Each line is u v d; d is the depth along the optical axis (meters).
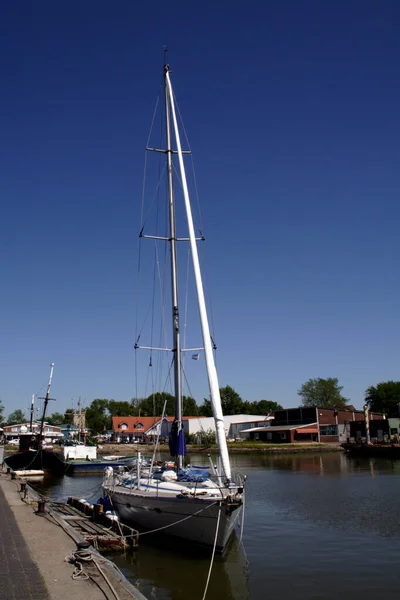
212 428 96.38
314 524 22.22
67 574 10.15
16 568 10.52
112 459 53.72
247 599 13.11
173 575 14.95
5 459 55.81
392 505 26.62
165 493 18.27
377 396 129.12
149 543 18.12
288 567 15.81
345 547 18.16
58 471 50.66
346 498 29.48
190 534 16.89
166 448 81.75
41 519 16.55
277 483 38.19
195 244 22.30
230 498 15.84
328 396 137.25
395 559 16.56
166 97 25.02
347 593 13.52
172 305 22.52
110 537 17.30
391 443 73.12
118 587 9.37
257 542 19.00
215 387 18.92
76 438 83.06
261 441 93.62
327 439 92.19
